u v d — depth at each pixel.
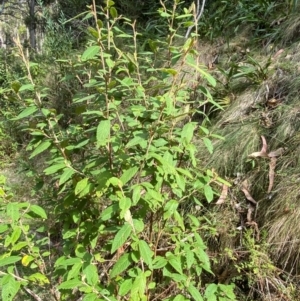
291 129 2.50
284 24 3.44
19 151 4.35
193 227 1.89
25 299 2.09
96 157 1.73
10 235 1.52
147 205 1.60
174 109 1.60
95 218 1.79
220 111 2.99
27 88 1.65
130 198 1.54
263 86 2.90
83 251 1.61
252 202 2.36
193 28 4.09
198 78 2.72
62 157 1.71
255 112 2.78
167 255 1.55
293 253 2.09
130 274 1.45
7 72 4.81
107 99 1.60
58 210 1.81
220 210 2.39
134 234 1.40
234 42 3.69
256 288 2.12
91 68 2.27
